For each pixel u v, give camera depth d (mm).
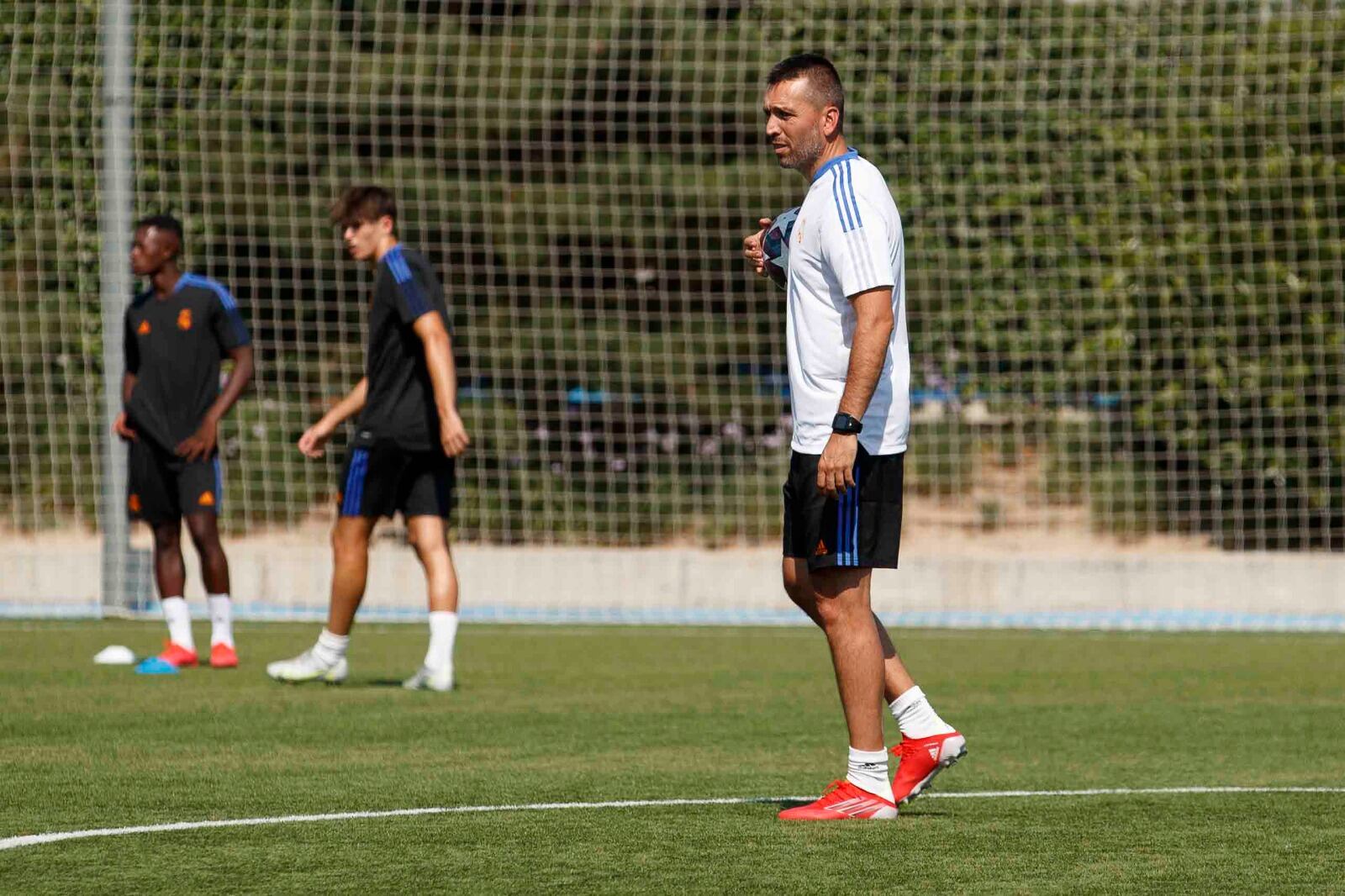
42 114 62781
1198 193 60812
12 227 63875
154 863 15234
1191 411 61625
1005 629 47906
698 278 66125
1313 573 50625
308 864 15227
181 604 34469
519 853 15797
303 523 63188
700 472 65562
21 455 65688
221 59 61656
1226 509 62969
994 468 64500
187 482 33688
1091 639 44812
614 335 66438
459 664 37000
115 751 22906
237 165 62062
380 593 51219
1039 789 20312
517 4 66500
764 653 40062
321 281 63969
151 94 60750
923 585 51281
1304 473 60219
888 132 61719
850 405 16922
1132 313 61750
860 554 17375
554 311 65312
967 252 62156
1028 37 61344
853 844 16391
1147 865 15461
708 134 65562
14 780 20297
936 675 35469
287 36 62656
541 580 52500
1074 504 63406
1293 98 60125
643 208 65688
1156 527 63062
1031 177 61688
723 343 66000
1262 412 61594
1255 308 60938
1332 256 60594
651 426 65312
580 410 66562
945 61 61375
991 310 62469
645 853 15836
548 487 62250
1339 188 60531
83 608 51250
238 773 20953
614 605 52281
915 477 64750
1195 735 25969
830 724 26859
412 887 14281
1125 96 61062
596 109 66250
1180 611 50875
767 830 17062
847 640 17781
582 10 65688
